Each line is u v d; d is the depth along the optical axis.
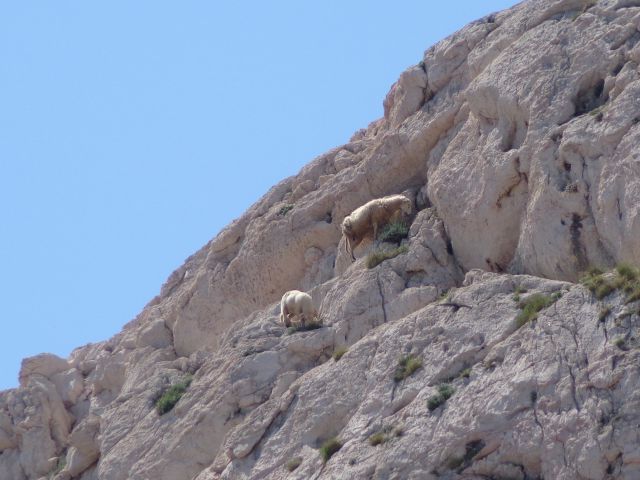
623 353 108.25
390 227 141.00
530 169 128.12
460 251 134.12
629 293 112.44
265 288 152.62
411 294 130.62
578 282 118.75
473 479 109.25
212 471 128.12
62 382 168.38
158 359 157.25
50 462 160.50
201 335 156.75
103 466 144.12
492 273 125.56
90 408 162.88
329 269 147.62
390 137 147.62
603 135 123.06
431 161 143.62
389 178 147.75
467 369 116.25
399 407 117.94
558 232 123.69
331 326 133.75
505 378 112.50
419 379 118.38
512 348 114.44
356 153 157.62
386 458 113.62
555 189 124.69
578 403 107.62
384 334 124.69
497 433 109.69
